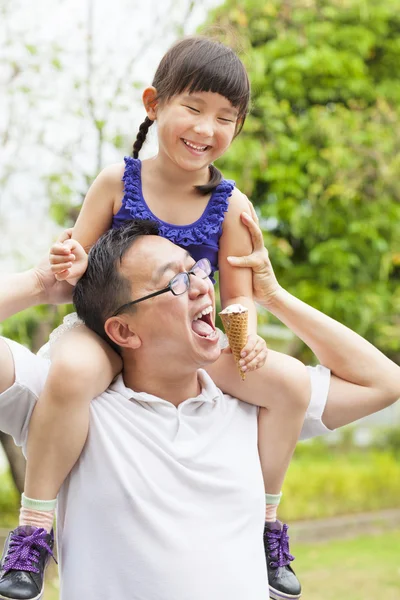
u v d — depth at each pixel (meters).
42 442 2.28
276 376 2.48
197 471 2.30
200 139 2.46
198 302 2.35
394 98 8.80
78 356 2.29
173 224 2.59
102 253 2.41
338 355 2.65
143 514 2.22
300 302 2.69
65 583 2.29
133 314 2.35
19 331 6.71
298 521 10.99
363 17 8.52
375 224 8.27
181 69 2.45
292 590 2.67
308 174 8.18
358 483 12.57
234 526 2.29
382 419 18.89
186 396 2.46
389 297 8.62
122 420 2.32
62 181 6.41
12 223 6.65
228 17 7.59
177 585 2.19
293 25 8.36
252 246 2.67
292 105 8.47
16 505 9.66
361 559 9.07
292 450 2.59
